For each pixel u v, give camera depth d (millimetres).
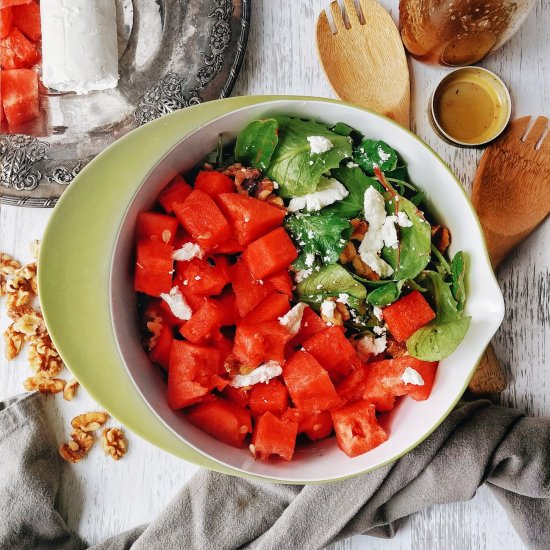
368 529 885
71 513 902
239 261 801
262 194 800
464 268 795
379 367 807
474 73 875
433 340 787
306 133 796
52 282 808
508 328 900
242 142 798
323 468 794
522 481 873
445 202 805
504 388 883
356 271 813
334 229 793
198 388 790
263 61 900
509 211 882
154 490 903
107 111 900
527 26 899
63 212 808
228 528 880
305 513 870
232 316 805
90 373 813
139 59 899
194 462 790
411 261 807
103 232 815
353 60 880
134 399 818
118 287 779
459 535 911
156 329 803
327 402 795
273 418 796
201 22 887
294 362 797
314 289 806
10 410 890
